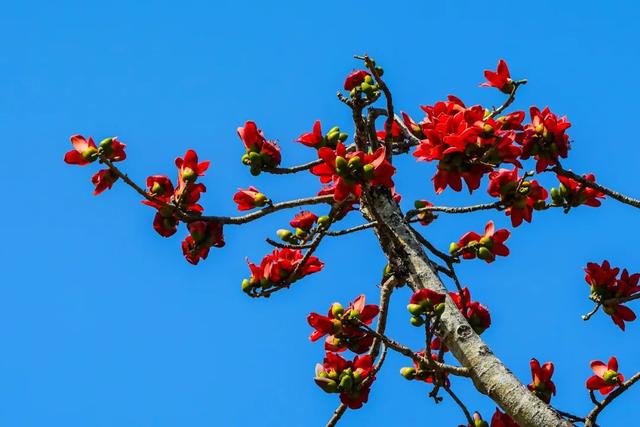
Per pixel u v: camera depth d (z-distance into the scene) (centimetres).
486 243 564
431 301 470
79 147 545
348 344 548
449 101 587
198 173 558
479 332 562
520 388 458
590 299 589
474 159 513
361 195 545
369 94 556
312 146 575
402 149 615
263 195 559
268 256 571
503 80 629
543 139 557
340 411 535
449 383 545
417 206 643
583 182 564
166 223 550
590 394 479
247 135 558
